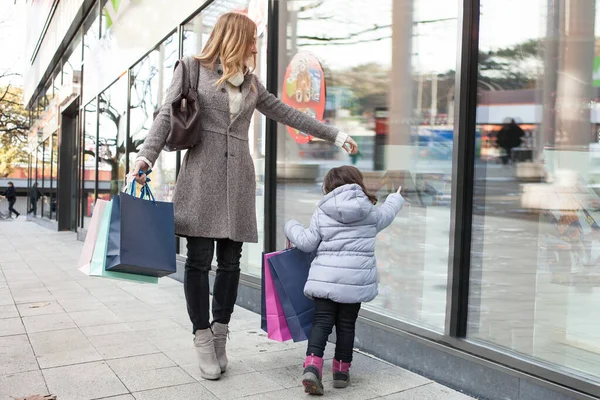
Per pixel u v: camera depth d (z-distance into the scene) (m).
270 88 5.14
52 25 17.47
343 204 2.83
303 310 3.10
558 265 2.73
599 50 2.64
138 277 2.81
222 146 2.99
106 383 2.96
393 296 3.73
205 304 3.03
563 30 2.77
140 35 8.43
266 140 5.09
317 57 4.64
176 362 3.34
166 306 5.05
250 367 3.28
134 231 2.70
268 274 3.08
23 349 3.59
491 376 2.79
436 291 3.37
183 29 6.81
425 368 3.18
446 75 3.41
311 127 3.29
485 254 3.05
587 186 2.65
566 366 2.62
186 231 2.93
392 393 2.89
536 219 2.84
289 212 4.91
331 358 3.52
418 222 3.56
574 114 2.72
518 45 2.94
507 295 2.94
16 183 34.31
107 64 10.62
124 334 4.00
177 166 6.85
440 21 3.48
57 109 16.42
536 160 2.85
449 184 3.34
